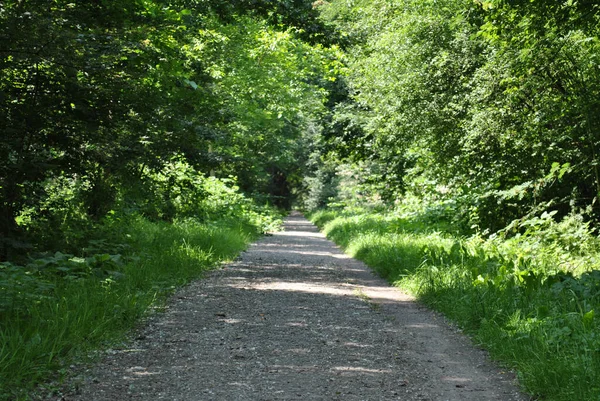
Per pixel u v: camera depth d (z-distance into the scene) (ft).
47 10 36.65
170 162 54.19
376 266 49.93
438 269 37.78
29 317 22.99
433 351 23.48
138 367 20.44
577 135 48.78
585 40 41.96
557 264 40.42
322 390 18.49
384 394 18.25
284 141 146.51
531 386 18.37
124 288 31.24
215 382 19.07
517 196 54.49
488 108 51.06
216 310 30.50
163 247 47.85
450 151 58.54
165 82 49.93
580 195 50.26
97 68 36.22
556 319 23.44
